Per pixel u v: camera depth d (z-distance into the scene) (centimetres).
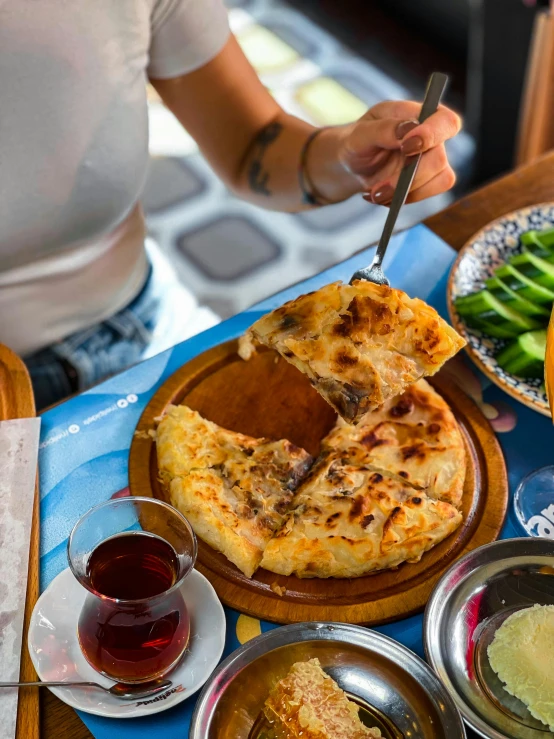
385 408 47
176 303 69
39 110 53
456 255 58
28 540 41
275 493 44
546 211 58
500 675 36
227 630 39
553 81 97
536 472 46
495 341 52
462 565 39
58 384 64
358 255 58
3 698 35
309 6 159
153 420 48
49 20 51
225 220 120
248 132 67
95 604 34
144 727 35
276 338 44
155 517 38
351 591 40
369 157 55
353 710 34
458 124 49
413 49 148
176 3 59
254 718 34
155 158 129
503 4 101
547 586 39
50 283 61
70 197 58
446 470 44
